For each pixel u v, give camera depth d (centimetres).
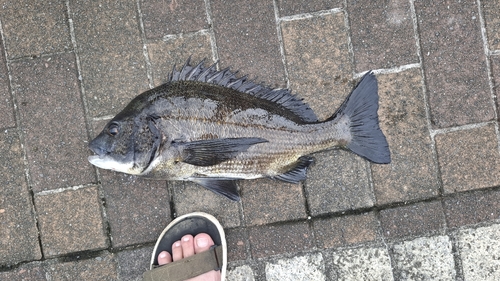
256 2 69
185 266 67
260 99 62
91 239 69
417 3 69
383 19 69
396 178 69
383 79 69
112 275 69
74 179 69
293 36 69
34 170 68
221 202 69
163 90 60
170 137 59
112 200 69
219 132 60
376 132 64
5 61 68
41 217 69
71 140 69
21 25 68
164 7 69
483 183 69
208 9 69
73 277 69
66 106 68
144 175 61
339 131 63
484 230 68
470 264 68
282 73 69
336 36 69
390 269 68
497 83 69
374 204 69
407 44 69
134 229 69
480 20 69
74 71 68
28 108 68
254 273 69
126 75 69
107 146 59
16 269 68
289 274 69
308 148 63
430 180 69
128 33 69
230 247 69
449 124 69
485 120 69
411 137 69
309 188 69
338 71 69
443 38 69
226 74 62
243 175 62
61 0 68
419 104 69
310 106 69
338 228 69
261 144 61
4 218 69
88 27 69
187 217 69
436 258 68
